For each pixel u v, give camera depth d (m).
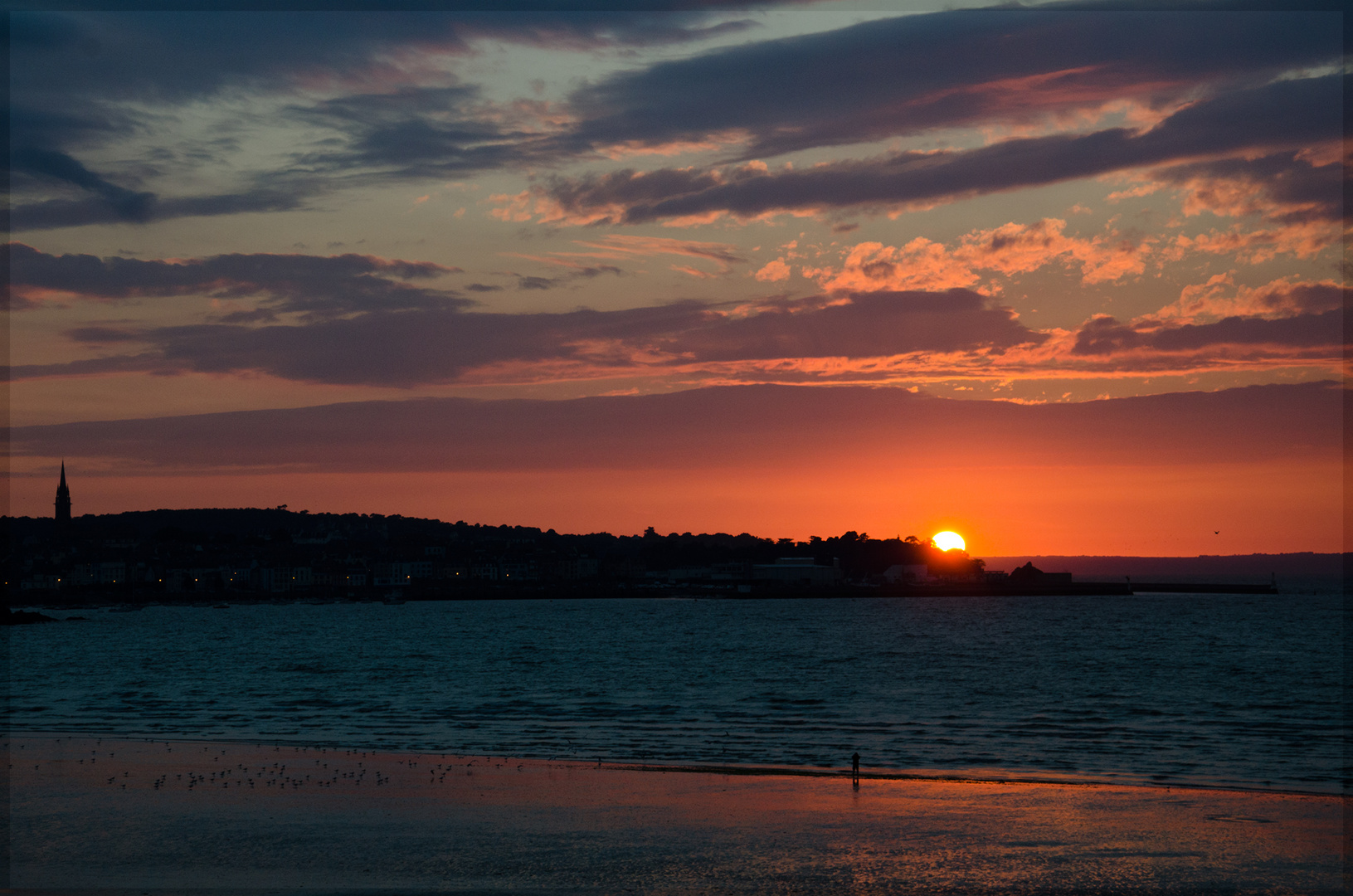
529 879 25.86
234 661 115.50
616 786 36.53
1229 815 32.44
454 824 30.92
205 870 26.27
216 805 33.09
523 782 36.97
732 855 28.08
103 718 57.91
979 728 54.19
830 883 25.83
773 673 94.38
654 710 63.22
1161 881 26.09
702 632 185.25
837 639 158.38
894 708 64.75
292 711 62.69
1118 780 39.31
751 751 45.91
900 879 26.14
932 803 33.97
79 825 30.53
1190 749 47.16
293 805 33.16
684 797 34.66
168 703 68.19
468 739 49.34
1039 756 45.06
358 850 28.14
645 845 28.88
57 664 112.69
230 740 48.22
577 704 66.94
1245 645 135.50
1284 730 53.84
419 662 112.25
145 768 39.41
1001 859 27.84
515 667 103.94
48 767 39.47
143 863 26.81
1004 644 141.75
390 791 35.25
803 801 34.09
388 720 57.69
